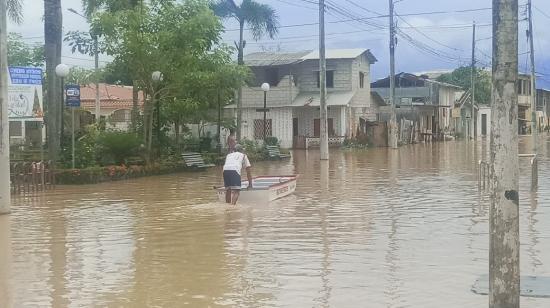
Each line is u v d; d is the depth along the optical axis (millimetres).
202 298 8508
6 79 16828
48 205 18344
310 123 53156
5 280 9633
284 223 14328
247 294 8648
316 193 20188
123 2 29391
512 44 6426
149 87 28391
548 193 18953
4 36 16750
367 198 18750
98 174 24359
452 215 15164
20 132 34781
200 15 28359
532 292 8289
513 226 6461
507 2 6414
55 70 24828
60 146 26266
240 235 12961
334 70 53219
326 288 8836
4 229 14227
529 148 49531
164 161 28969
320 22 36438
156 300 8461
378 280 9188
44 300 8547
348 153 44562
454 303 7996
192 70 28625
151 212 16531
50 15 25484
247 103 52000
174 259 10883
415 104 63125
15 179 21125
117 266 10453
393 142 49406
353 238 12367
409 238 12266
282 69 52500
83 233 13586
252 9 40719
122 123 39938
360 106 55250
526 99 86938
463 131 74938
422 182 23484
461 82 84438
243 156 17906
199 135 38219
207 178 26516
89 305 8289
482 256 10594
